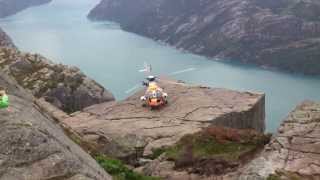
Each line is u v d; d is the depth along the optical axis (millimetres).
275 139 23125
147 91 36625
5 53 49156
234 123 33625
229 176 21234
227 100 36531
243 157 22516
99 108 37031
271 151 22156
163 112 34688
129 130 31031
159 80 42906
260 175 20250
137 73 171500
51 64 47188
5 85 17078
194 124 31828
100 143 29703
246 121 34344
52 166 11375
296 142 22734
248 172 20703
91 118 34750
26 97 17438
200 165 22359
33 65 47125
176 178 21922
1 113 12328
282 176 20000
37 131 11938
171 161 23344
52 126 14539
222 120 32844
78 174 11516
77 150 13734
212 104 35250
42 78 44812
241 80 176750
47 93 43219
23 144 11438
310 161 21094
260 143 23531
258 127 36531
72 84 44719
